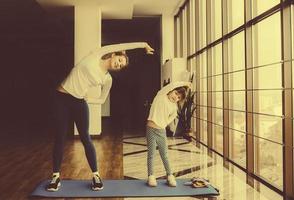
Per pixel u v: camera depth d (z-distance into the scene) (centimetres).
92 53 313
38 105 1333
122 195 295
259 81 375
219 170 397
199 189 308
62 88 309
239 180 347
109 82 324
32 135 795
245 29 382
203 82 662
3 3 742
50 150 564
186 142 648
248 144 372
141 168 414
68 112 312
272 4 345
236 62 476
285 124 281
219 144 580
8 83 1317
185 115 695
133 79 1355
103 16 817
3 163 452
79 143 637
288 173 279
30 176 374
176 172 389
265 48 379
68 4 716
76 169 409
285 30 280
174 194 296
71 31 1043
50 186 306
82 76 304
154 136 325
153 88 1034
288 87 281
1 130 921
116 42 1253
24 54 1288
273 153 426
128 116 1402
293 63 280
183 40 796
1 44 1196
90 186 324
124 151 549
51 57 1296
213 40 575
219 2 576
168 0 754
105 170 403
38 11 808
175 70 743
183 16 794
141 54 1160
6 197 292
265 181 327
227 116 473
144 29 1081
